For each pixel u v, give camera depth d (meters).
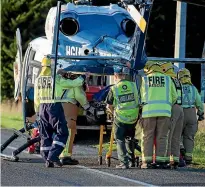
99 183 27.45
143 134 31.92
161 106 31.56
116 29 37.38
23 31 83.75
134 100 31.55
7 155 35.28
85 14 38.00
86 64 34.88
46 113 31.89
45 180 28.30
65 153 32.56
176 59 33.28
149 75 32.03
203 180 28.42
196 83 70.44
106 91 36.72
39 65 39.94
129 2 29.80
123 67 31.78
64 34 37.16
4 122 61.09
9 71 84.50
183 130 34.47
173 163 31.95
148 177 29.05
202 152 37.66
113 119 32.00
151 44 69.56
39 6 83.06
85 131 46.44
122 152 31.84
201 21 69.31
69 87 32.41
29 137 36.22
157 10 68.75
